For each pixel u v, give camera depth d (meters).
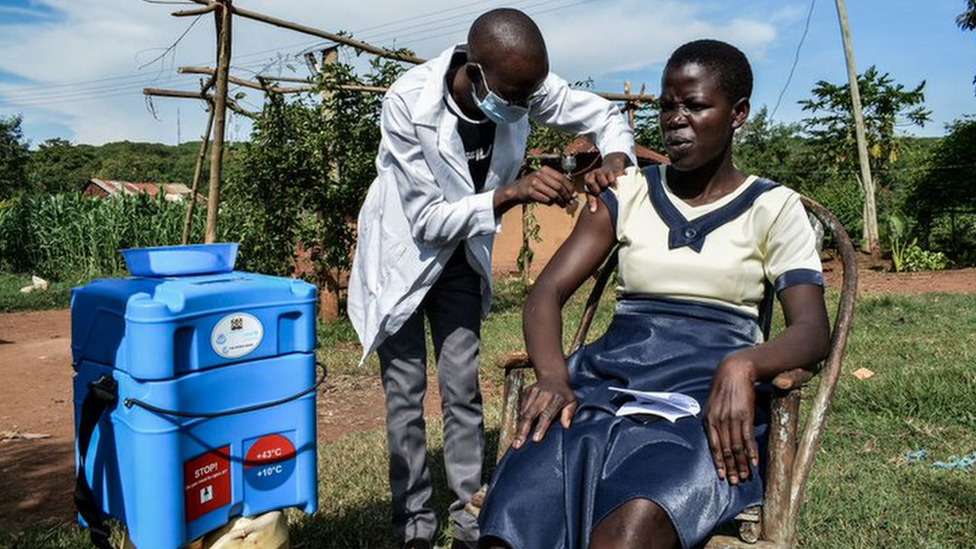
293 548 3.12
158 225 18.39
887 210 22.73
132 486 2.16
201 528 2.23
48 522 3.59
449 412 2.93
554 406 2.02
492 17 2.50
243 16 5.92
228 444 2.28
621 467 1.84
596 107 3.11
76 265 18.05
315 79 8.59
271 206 8.67
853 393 4.95
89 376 2.33
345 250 9.15
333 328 8.72
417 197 2.68
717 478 1.81
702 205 2.23
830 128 23.19
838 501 3.38
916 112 22.30
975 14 19.92
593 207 2.34
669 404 1.95
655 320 2.18
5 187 44.34
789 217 2.12
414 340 2.89
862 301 9.61
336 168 8.84
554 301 2.27
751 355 1.90
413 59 8.33
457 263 2.88
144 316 2.07
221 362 2.24
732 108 2.16
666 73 2.20
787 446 1.83
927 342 6.75
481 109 2.58
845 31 18.06
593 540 1.74
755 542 1.83
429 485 2.96
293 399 2.40
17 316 12.20
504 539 1.80
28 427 5.67
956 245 19.59
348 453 4.37
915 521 3.19
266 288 2.33
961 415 4.54
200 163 7.18
